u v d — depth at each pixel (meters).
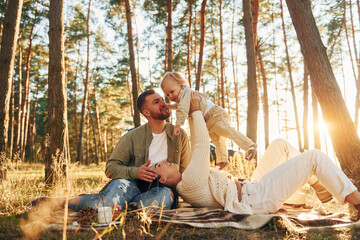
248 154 3.94
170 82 4.09
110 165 3.46
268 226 2.67
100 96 37.03
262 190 2.96
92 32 26.16
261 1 20.38
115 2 19.91
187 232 2.50
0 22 16.59
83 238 2.34
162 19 17.88
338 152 5.92
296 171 2.86
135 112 11.41
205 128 3.16
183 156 3.82
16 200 3.95
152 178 3.22
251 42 9.38
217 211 2.93
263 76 22.66
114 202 3.01
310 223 2.74
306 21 6.11
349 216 2.98
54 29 6.23
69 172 6.49
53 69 6.21
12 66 6.12
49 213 2.93
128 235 2.38
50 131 6.10
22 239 2.33
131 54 11.70
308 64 6.18
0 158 5.33
